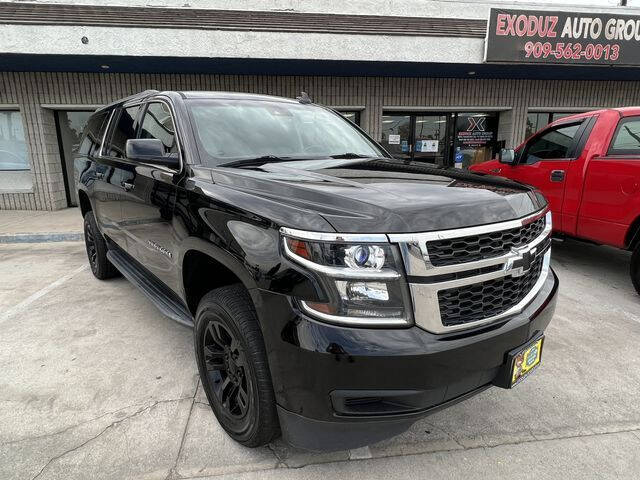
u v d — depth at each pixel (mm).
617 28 8547
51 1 8750
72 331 3428
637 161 3955
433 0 10125
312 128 3221
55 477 1934
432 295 1632
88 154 4422
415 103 10125
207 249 2084
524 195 2105
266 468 2004
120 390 2613
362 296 1571
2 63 8062
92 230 4500
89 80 9094
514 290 1955
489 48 8312
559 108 10641
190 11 8859
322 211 1682
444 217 1688
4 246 6594
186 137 2590
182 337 3322
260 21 8539
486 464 2045
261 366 1825
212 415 2387
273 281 1669
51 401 2502
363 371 1561
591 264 5375
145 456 2070
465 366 1709
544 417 2402
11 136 9344
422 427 2318
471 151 10922
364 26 8719
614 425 2334
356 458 2080
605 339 3336
